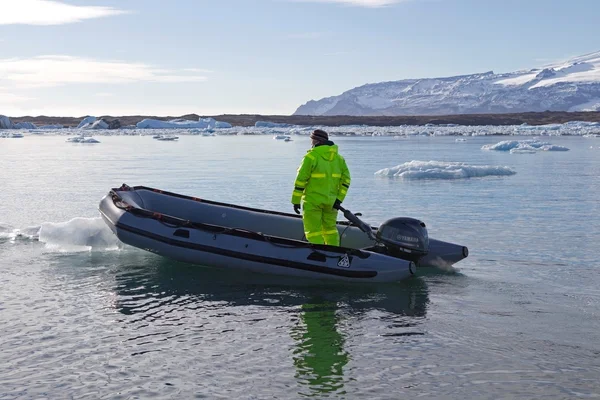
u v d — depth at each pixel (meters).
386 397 4.27
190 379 4.56
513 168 24.14
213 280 7.37
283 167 24.56
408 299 6.59
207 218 8.95
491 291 6.88
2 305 6.36
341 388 4.41
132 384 4.48
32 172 22.48
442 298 6.61
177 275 7.60
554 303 6.41
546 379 4.53
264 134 74.94
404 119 140.62
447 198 14.92
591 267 7.92
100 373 4.67
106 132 84.38
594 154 33.19
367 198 14.97
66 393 4.34
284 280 7.36
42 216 12.21
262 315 6.05
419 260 7.92
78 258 8.49
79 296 6.70
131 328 5.66
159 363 4.85
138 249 9.02
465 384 4.46
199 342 5.30
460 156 32.34
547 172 22.23
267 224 8.76
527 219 11.75
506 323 5.77
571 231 10.45
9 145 46.00
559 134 68.31
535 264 8.11
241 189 16.78
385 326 5.71
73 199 14.76
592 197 15.02
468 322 5.81
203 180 19.33
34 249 9.02
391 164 26.70
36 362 4.87
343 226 8.52
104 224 9.11
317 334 5.49
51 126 106.19
